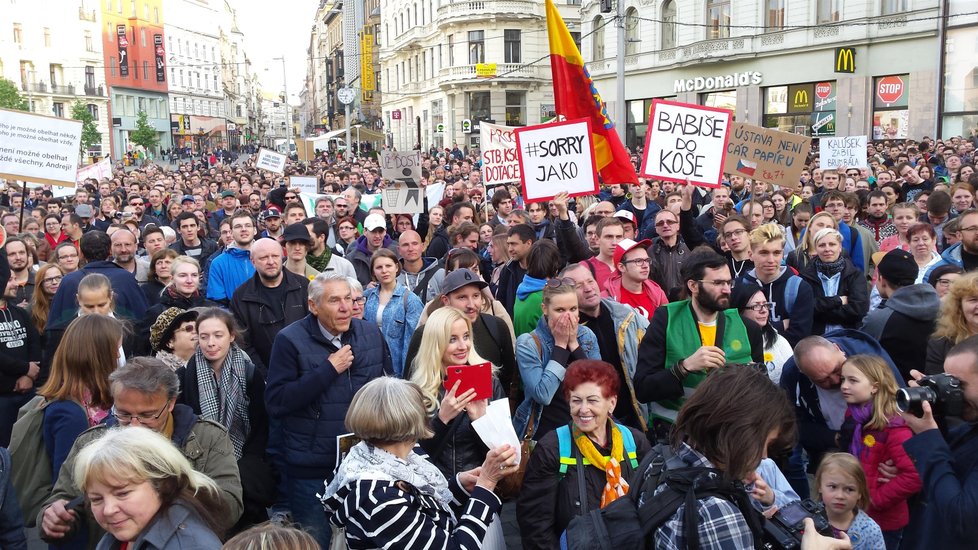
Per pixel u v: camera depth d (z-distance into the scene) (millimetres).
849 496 3549
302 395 4379
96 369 3893
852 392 3922
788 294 5707
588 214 9195
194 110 94375
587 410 3547
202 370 4594
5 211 15016
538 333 4797
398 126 71250
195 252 9844
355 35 90875
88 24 72812
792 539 2447
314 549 2422
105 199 13250
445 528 3105
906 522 3820
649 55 41312
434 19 59094
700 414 2414
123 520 2701
